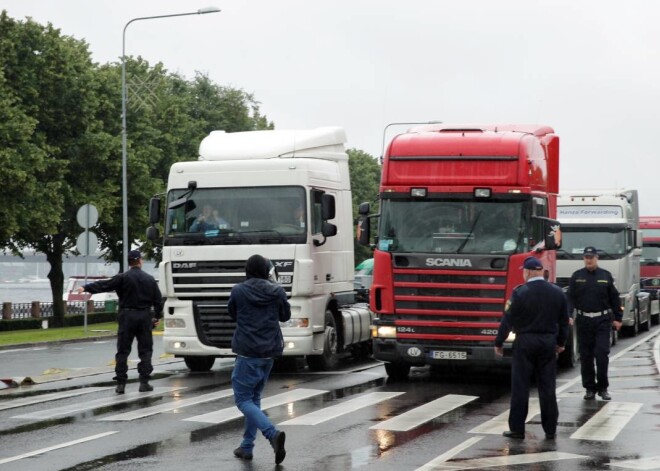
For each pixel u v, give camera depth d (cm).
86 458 1330
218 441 1462
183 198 2423
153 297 2072
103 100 6359
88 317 6431
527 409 1499
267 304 1365
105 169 6300
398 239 2208
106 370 2586
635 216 4062
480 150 2198
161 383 2252
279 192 2392
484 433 1538
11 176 5278
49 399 1953
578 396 2022
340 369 2605
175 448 1405
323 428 1578
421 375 2459
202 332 2402
